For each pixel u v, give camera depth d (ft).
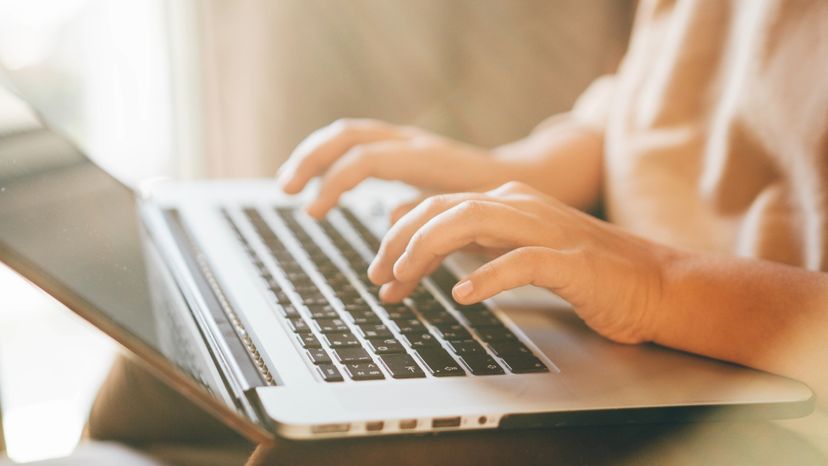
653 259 1.68
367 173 2.16
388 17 3.92
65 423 3.89
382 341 1.52
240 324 1.55
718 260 1.67
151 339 1.29
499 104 4.25
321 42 3.79
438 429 1.26
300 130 3.84
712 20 2.31
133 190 2.22
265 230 2.18
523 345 1.56
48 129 1.96
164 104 4.07
